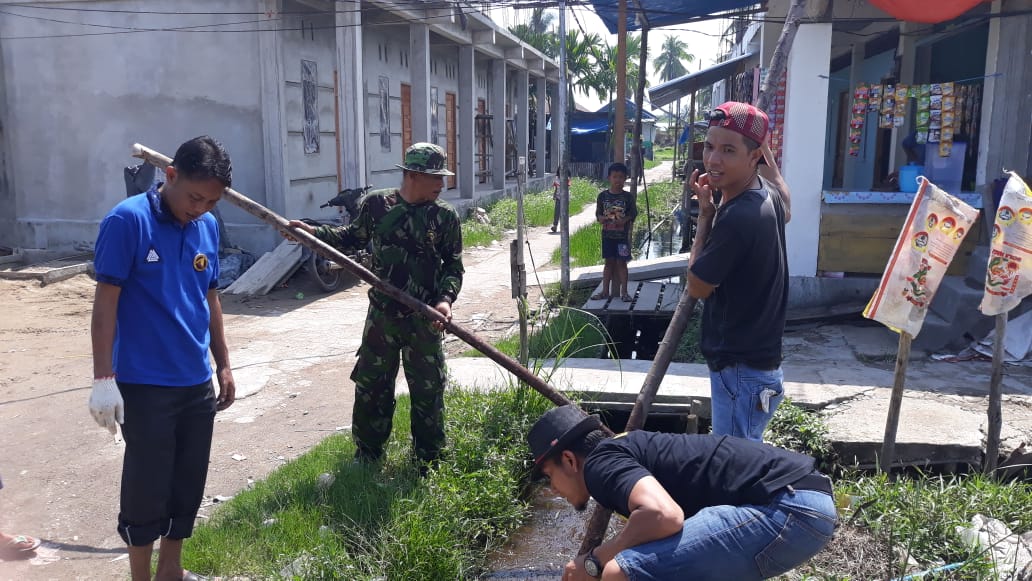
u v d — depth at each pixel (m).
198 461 3.38
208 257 3.38
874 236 7.74
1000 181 7.01
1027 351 6.50
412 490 4.24
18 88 12.88
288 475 4.63
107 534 4.18
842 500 4.14
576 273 11.01
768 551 2.40
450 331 4.03
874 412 5.28
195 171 3.05
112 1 12.21
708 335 3.42
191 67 12.15
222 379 3.63
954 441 4.78
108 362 2.98
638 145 11.55
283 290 11.16
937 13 6.30
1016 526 3.96
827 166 13.72
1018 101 7.28
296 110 12.87
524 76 26.14
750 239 3.09
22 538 3.93
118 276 2.99
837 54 12.86
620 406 5.63
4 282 10.62
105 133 12.66
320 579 3.54
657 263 10.14
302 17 12.90
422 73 15.77
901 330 4.17
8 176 13.20
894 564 3.68
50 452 5.29
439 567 3.68
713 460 2.53
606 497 2.43
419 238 4.30
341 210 11.65
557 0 10.36
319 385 6.79
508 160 26.38
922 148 8.02
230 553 3.78
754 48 14.86
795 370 6.27
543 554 4.15
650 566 2.36
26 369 7.25
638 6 9.95
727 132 3.13
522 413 5.22
